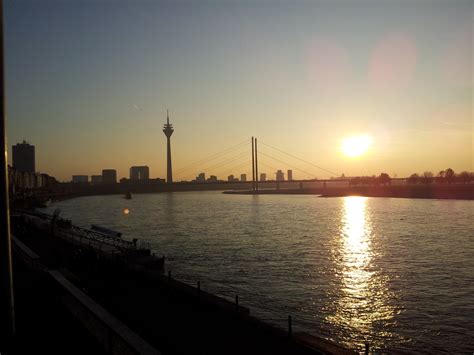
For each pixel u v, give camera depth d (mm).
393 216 129750
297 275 48812
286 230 95438
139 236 84938
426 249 67125
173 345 18094
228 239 79750
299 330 30875
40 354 12273
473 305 37188
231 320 21516
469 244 71000
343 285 44219
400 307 36719
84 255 35938
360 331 30938
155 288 27859
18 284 21328
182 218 130625
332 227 101625
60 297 18000
